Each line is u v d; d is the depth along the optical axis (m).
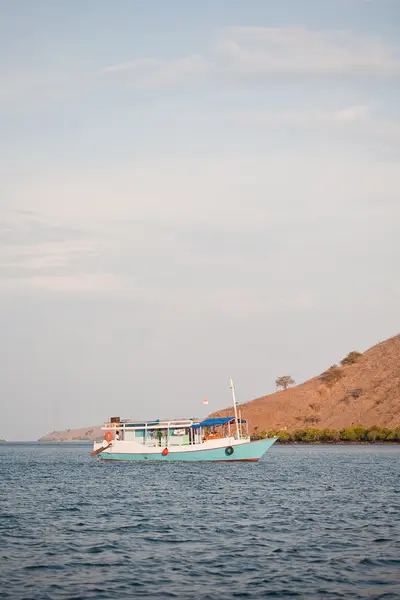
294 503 72.38
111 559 44.09
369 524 57.09
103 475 114.25
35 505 72.19
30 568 41.72
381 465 137.38
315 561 43.00
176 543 49.28
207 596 35.62
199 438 135.75
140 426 139.25
